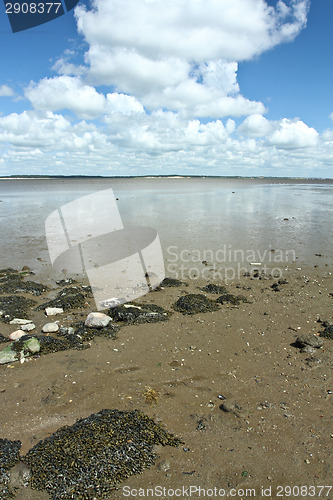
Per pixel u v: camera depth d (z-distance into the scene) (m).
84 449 4.93
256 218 27.94
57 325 9.16
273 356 7.69
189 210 33.75
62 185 110.19
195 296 10.95
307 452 5.00
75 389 6.51
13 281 12.86
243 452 5.03
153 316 9.70
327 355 7.63
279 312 9.99
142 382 6.75
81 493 4.43
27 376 6.96
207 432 5.42
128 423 5.44
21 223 25.83
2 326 9.32
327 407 5.93
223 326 9.20
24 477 4.62
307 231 22.09
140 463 4.85
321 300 10.80
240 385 6.63
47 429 5.50
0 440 5.22
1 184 121.81
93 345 8.25
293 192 66.12
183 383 6.73
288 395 6.29
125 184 120.19
